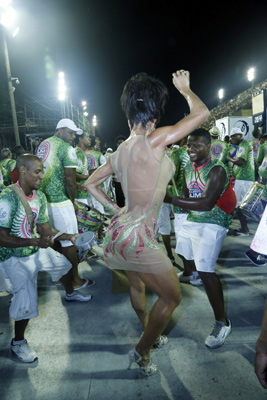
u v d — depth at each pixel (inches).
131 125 69.7
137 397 77.2
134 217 67.8
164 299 73.3
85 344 99.4
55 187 131.8
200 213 96.8
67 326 110.0
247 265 155.5
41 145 133.6
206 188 88.6
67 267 104.4
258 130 301.7
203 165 97.4
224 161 212.1
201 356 90.4
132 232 67.1
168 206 161.0
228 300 121.2
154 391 78.7
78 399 77.9
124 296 131.1
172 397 76.5
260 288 130.1
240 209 148.3
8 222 88.1
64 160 132.0
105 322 111.4
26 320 92.8
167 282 70.8
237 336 98.7
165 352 92.9
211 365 86.6
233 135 245.9
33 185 92.4
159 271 69.4
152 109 66.5
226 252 176.4
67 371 87.8
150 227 68.7
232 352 91.4
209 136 96.7
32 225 95.7
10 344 100.6
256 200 142.7
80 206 146.8
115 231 69.2
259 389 77.5
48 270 101.3
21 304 90.8
